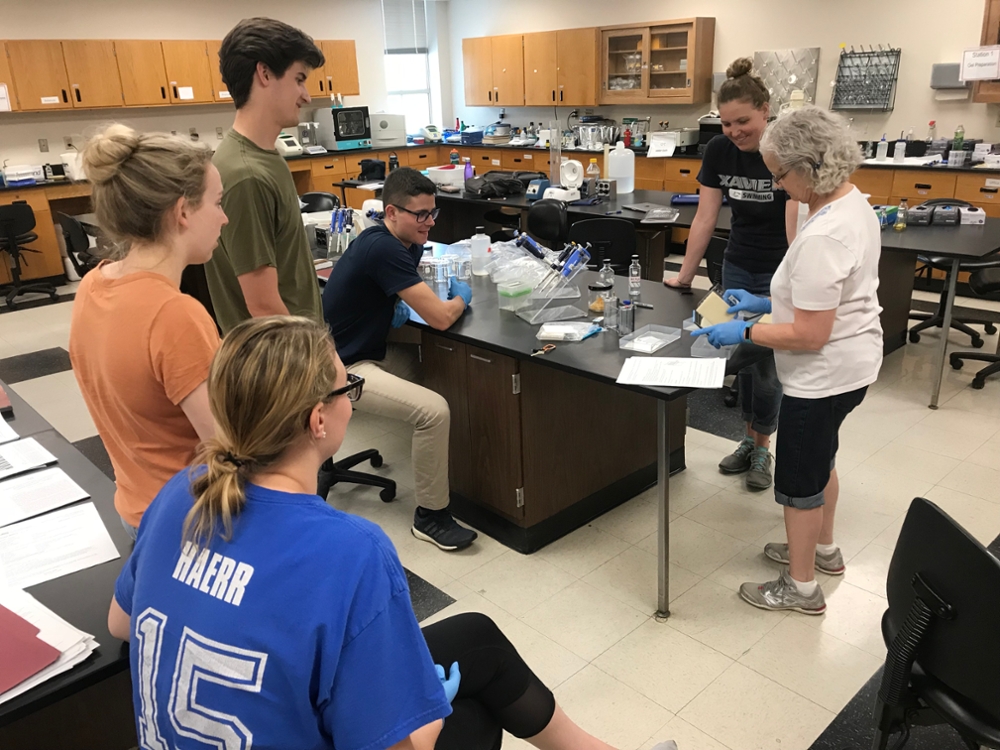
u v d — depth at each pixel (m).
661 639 2.22
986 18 5.50
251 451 0.85
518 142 8.41
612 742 1.86
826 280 1.83
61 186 6.75
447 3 9.52
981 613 1.17
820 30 6.49
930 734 1.84
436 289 3.08
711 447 3.40
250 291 2.01
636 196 5.33
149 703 0.84
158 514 0.91
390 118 8.69
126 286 1.14
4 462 1.75
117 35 7.25
